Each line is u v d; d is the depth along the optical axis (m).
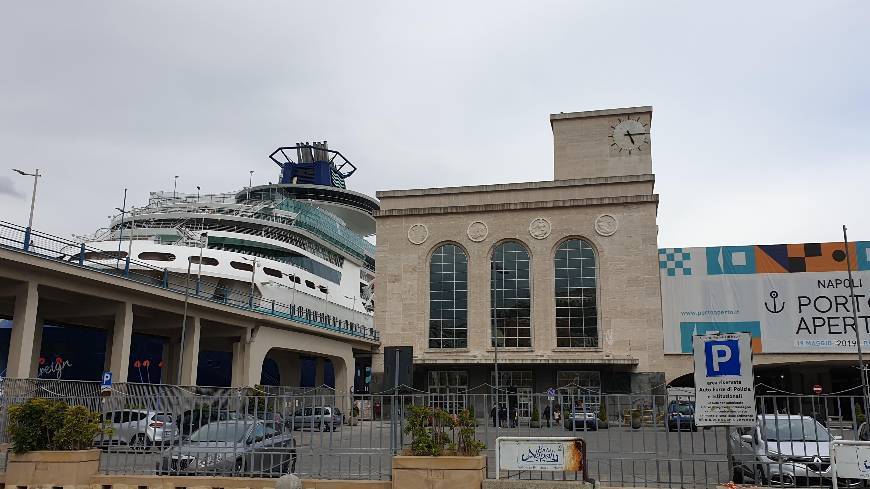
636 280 57.88
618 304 57.75
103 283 35.78
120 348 37.69
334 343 57.84
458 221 62.53
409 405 14.61
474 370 59.31
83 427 14.98
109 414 15.98
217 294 49.12
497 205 61.75
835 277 56.03
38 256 31.88
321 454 14.76
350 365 60.56
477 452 14.15
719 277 57.88
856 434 13.81
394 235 63.41
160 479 14.49
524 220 61.22
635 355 56.50
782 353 55.72
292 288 56.41
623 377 56.38
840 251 56.34
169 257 52.69
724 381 13.66
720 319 57.09
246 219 62.91
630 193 60.09
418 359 59.47
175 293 40.62
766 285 57.03
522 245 61.19
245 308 46.44
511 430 15.38
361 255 79.00
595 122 66.00
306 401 15.16
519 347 58.94
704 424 13.62
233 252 56.19
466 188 63.34
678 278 58.53
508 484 13.23
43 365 53.97
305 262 64.94
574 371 57.62
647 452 13.82
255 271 54.53
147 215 62.69
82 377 54.59
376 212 64.00
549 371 58.03
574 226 60.09
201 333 48.38
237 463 14.79
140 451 15.24
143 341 55.88
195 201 67.44
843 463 12.45
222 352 64.19
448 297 61.44
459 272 61.81
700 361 13.84
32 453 14.51
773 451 14.98
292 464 14.95
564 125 66.56
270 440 14.88
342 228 76.75
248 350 47.44
